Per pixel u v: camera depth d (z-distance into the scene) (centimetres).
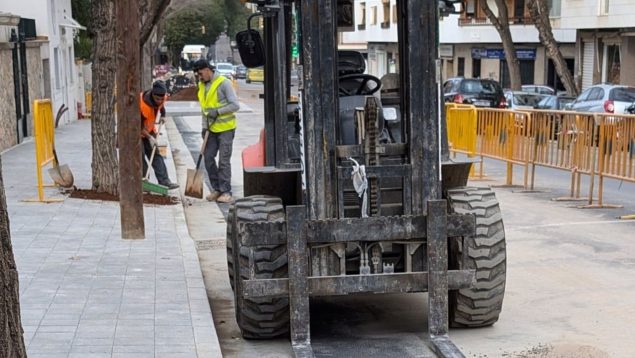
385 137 748
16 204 1335
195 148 2614
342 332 777
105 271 915
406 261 704
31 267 927
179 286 855
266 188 791
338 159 695
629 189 1683
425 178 695
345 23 808
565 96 3216
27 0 3122
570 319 799
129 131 1081
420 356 700
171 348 665
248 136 2989
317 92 684
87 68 4678
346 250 712
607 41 4112
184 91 6206
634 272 976
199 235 1243
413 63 686
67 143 2514
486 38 5409
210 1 7244
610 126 1391
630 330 764
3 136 2248
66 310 764
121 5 1080
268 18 786
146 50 4253
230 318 827
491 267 724
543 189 1684
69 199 1383
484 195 748
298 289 685
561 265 1012
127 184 1085
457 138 1908
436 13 684
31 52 2747
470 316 745
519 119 1686
